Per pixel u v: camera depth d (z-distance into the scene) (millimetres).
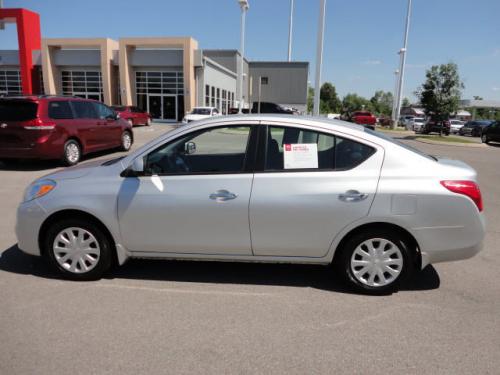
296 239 3664
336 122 3869
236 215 3664
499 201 7992
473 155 17438
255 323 3287
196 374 2658
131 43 33438
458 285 4039
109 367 2715
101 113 12070
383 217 3545
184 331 3156
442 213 3527
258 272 4305
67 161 10391
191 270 4324
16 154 9586
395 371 2713
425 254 3613
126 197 3756
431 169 3594
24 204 3947
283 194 3600
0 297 3645
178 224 3746
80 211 3867
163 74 35094
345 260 3744
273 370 2709
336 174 3594
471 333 3178
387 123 56562
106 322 3264
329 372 2697
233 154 3816
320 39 13867
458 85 26328
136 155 3863
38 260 4480
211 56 48844
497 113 89750
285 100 56344
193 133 3809
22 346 2932
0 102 9695
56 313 3389
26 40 34000
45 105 9805
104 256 3930
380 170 3584
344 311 3496
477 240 3592
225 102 43938
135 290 3836
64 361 2771
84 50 34719
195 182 3707
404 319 3373
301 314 3439
